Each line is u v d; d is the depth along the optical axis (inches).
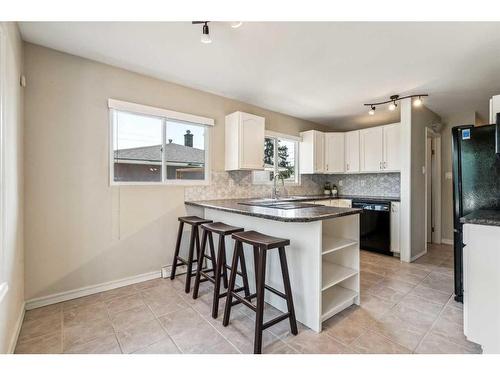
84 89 93.4
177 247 109.3
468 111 161.9
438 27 73.8
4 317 56.1
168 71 104.5
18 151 73.0
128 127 105.1
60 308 83.8
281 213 76.1
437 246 169.2
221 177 134.4
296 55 91.0
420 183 148.4
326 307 77.2
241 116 128.2
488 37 78.6
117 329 72.0
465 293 63.9
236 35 78.7
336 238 93.4
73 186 91.3
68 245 90.2
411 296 93.2
